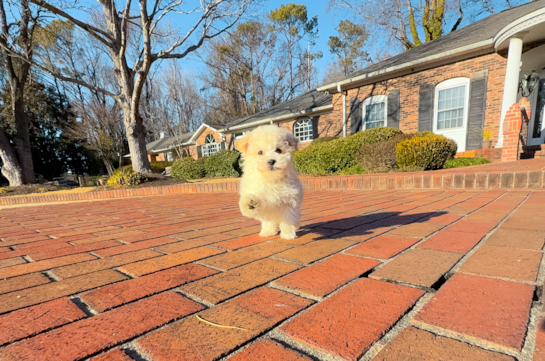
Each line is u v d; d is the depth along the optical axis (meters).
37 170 28.33
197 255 1.92
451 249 1.77
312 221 2.93
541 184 4.06
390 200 4.11
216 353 0.88
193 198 6.71
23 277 1.61
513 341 0.86
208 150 26.62
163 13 12.17
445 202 3.57
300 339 0.93
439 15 21.12
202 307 1.18
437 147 7.46
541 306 1.06
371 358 0.82
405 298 1.18
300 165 10.31
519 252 1.62
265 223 2.39
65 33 25.55
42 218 4.50
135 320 1.09
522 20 7.86
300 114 16.69
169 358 0.86
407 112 11.98
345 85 13.69
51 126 28.19
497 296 1.14
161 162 27.16
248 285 1.38
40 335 1.01
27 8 12.89
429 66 11.16
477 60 10.07
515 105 7.59
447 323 0.97
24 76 19.22
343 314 1.07
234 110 39.06
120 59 12.80
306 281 1.40
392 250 1.82
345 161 9.32
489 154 9.00
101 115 23.64
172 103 27.45
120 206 5.79
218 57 36.00
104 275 1.60
